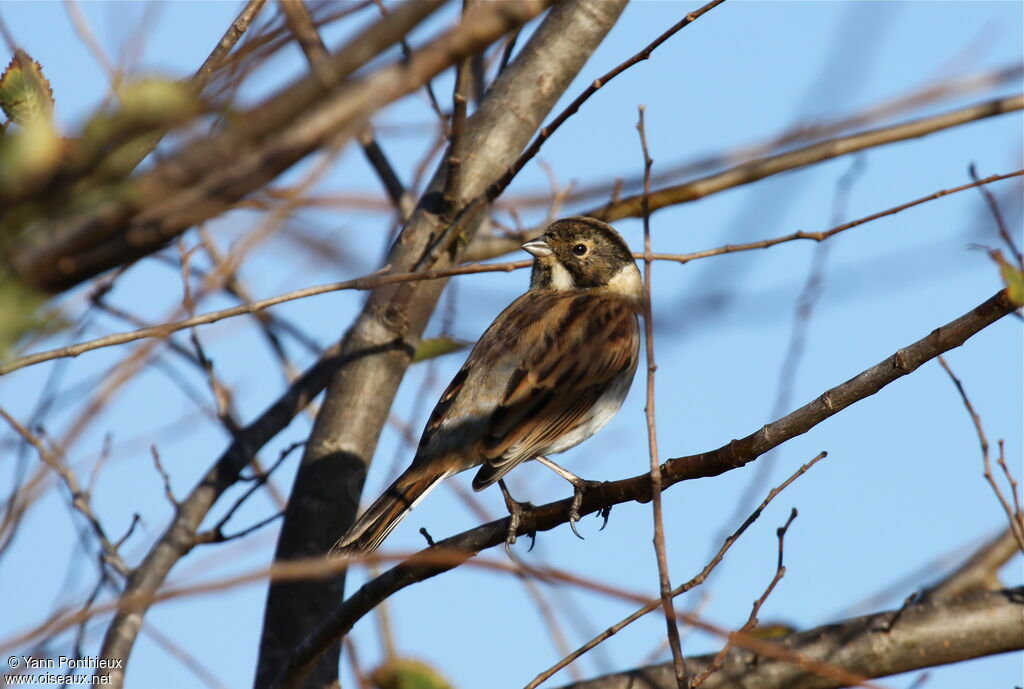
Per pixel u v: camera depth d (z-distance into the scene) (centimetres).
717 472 815
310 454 1204
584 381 1216
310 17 545
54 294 386
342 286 859
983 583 1157
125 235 378
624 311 1298
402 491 1109
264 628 1155
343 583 1179
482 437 1150
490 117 1261
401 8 370
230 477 1224
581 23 1298
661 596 726
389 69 387
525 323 1244
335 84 368
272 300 830
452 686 955
